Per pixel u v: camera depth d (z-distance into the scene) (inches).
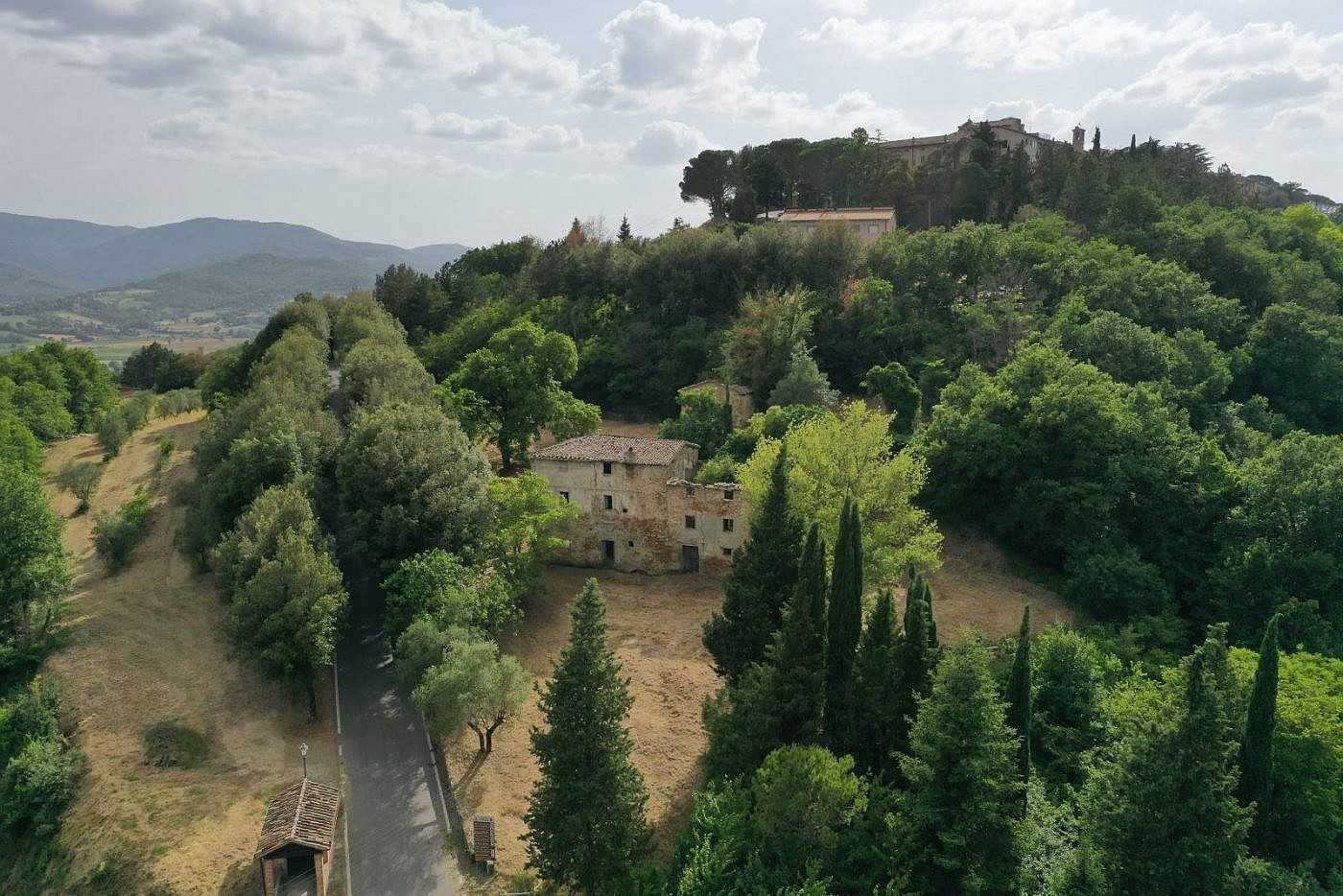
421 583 2084.2
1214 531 2549.2
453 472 2438.5
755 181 6373.0
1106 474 2637.8
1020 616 2412.6
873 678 1501.0
